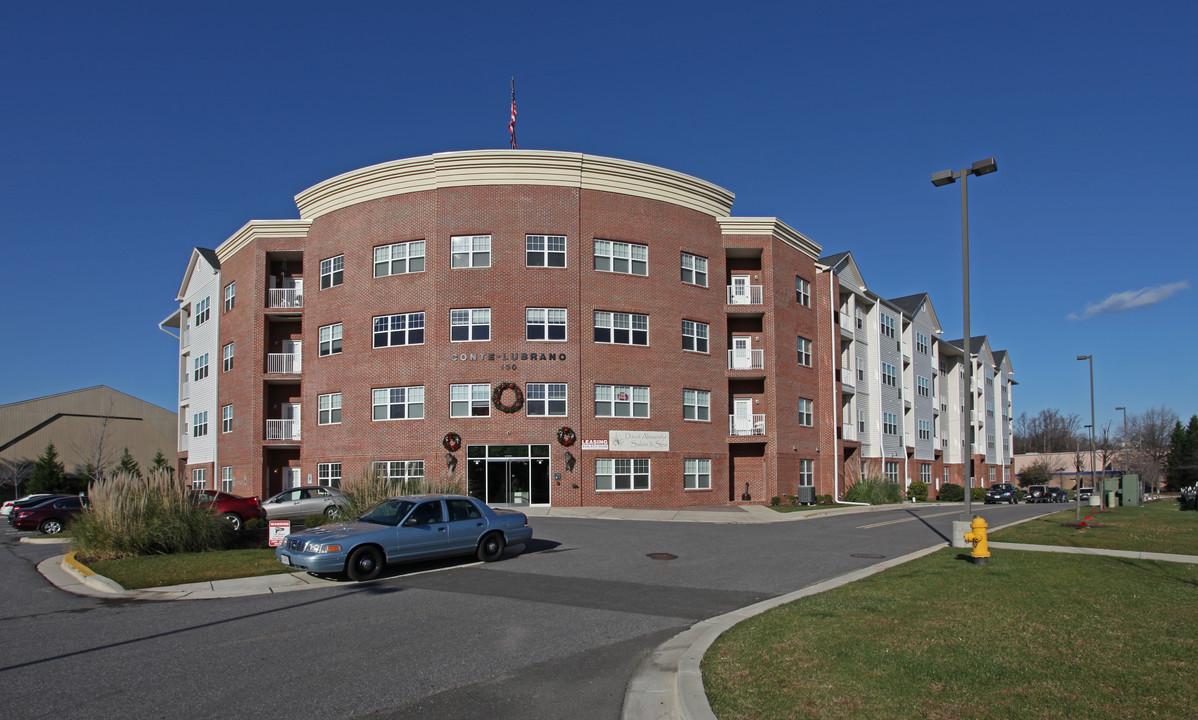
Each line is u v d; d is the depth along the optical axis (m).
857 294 47.97
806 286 41.56
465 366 33.03
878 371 49.84
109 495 17.84
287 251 38.03
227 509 24.69
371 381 34.16
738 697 6.25
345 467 34.47
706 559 16.22
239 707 6.60
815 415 41.53
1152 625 8.41
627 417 34.09
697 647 8.13
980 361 74.62
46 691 7.10
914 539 20.00
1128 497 40.94
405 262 34.16
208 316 44.19
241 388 38.69
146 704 6.70
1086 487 93.12
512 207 33.84
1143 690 6.09
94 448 65.12
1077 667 6.78
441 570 14.95
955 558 14.89
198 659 8.21
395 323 34.03
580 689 7.14
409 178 34.38
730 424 38.28
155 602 12.08
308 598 12.12
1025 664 6.91
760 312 37.78
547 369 33.22
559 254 33.91
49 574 15.71
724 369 37.28
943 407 67.12
